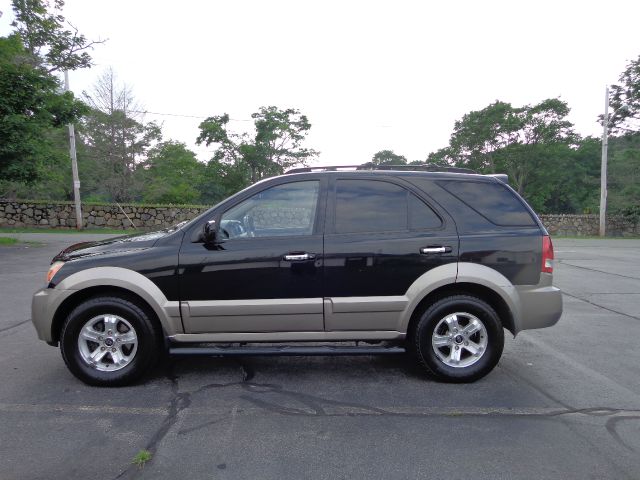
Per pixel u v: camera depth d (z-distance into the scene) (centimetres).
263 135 4006
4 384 408
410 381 421
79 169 2766
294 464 283
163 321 395
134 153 2850
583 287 926
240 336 401
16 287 848
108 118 2706
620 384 418
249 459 288
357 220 412
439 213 416
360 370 450
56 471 273
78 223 2291
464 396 388
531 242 412
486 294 423
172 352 400
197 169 4212
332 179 422
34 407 361
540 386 411
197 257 394
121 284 391
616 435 322
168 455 292
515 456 294
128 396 384
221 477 269
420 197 420
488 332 409
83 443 306
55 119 1579
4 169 1449
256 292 397
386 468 279
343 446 305
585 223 3069
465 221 416
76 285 391
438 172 437
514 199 427
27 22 1764
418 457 292
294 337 404
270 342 407
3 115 1412
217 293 396
